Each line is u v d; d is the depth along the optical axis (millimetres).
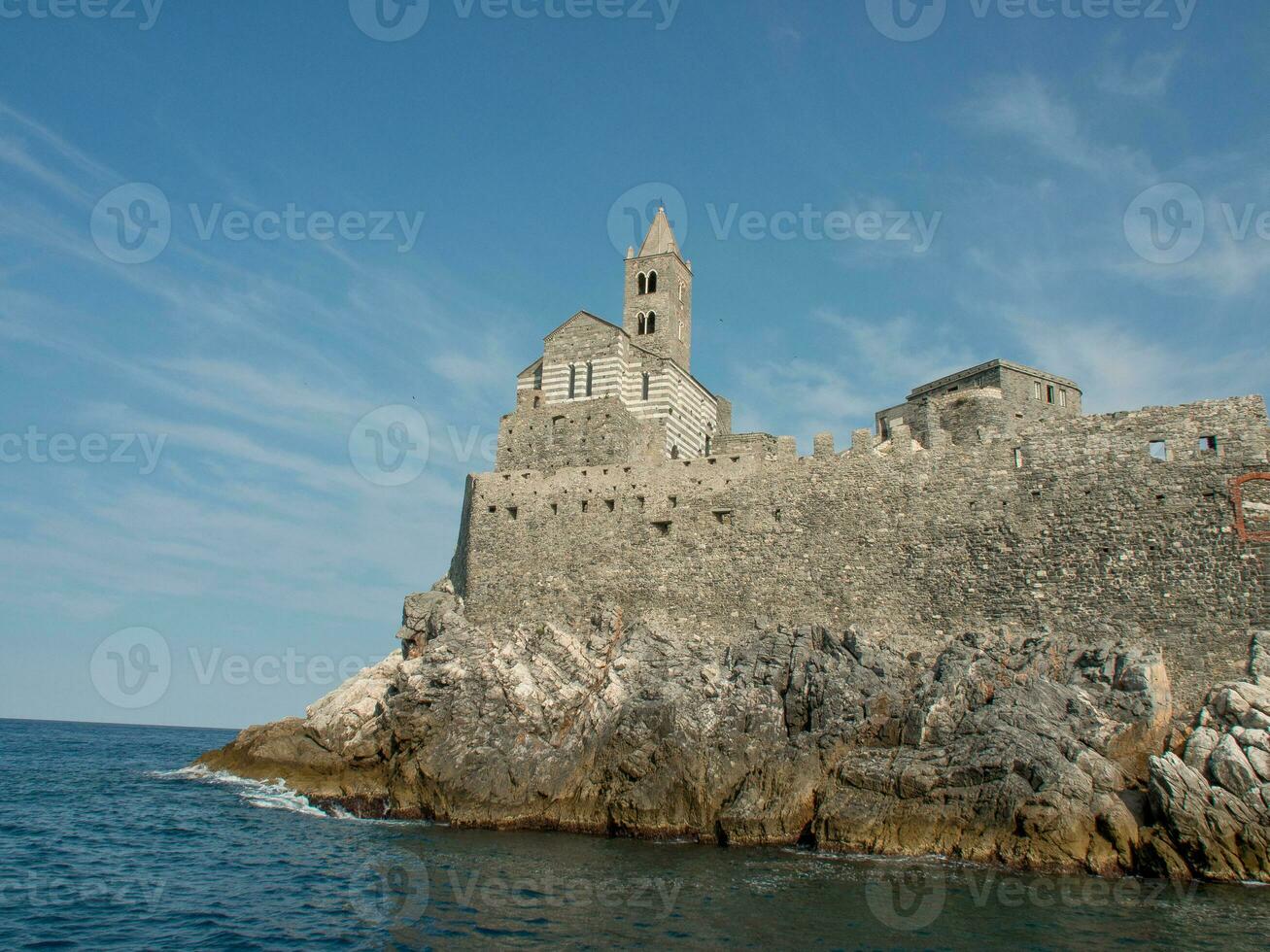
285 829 51719
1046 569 54531
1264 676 47750
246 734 80875
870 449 60219
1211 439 53500
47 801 63125
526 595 64812
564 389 77562
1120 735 46688
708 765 49969
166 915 35375
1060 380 71938
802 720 50875
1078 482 55219
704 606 60656
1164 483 53469
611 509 64812
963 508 57094
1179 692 50000
